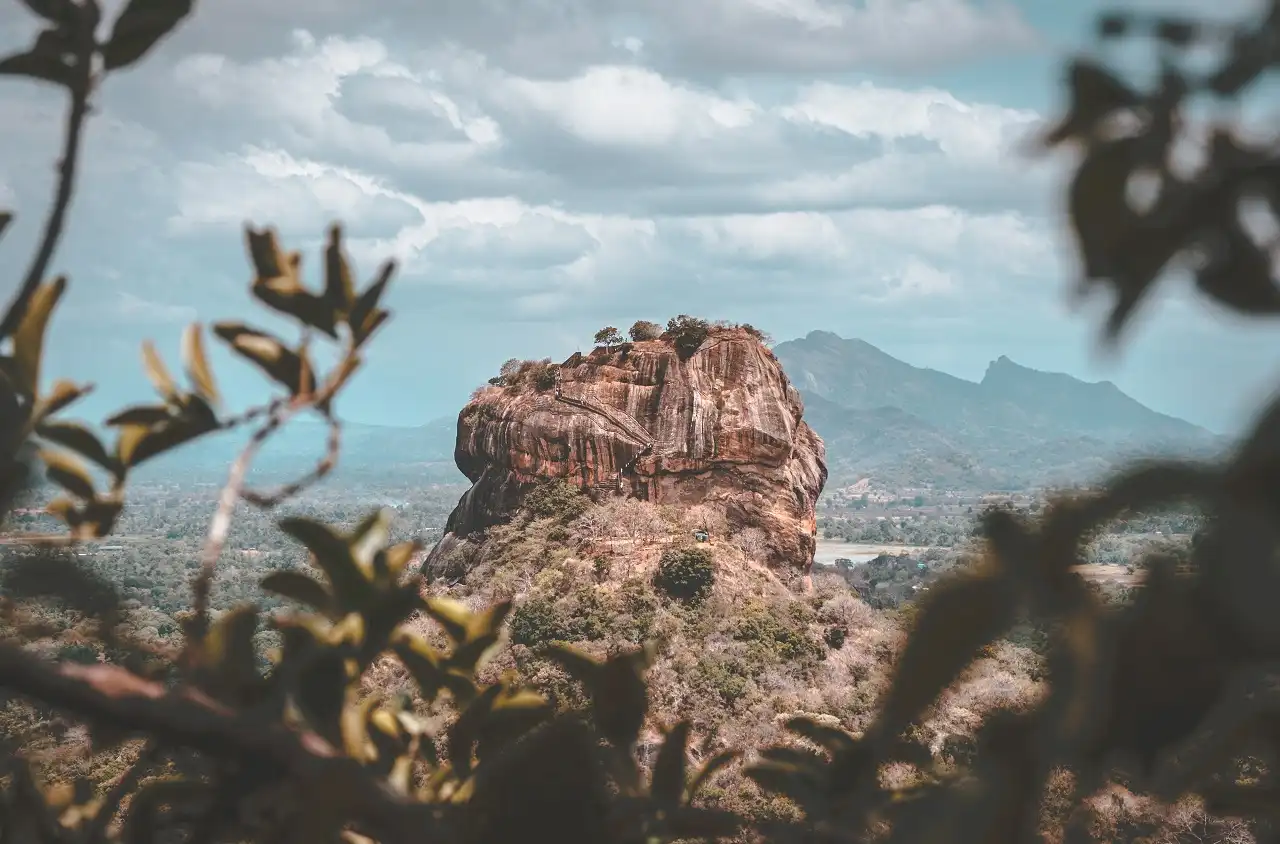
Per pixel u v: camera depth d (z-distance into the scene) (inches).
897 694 23.6
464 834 32.0
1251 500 20.0
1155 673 20.5
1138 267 22.2
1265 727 22.4
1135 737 20.9
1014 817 21.7
